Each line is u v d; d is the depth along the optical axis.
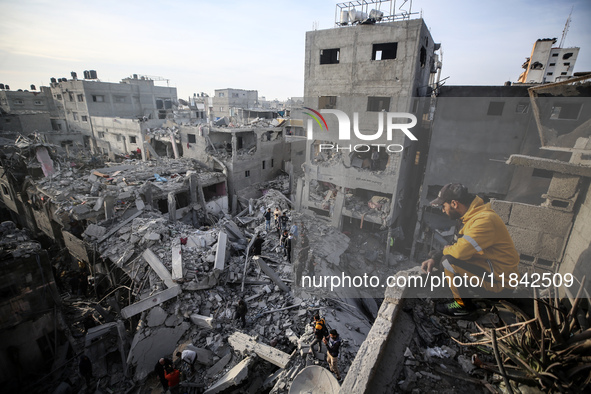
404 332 3.20
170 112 35.91
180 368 8.20
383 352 3.00
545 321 2.38
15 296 8.09
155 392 8.06
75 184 15.89
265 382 7.36
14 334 8.09
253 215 18.81
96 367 8.62
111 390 8.12
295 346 8.43
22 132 29.66
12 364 8.05
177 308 9.11
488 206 2.16
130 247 11.28
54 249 15.72
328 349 6.30
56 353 8.76
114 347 9.08
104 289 12.27
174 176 19.48
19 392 7.94
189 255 10.87
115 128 28.75
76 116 33.62
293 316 9.21
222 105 49.44
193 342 8.74
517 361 2.46
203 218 18.30
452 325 3.24
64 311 10.69
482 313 2.87
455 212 2.35
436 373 2.82
